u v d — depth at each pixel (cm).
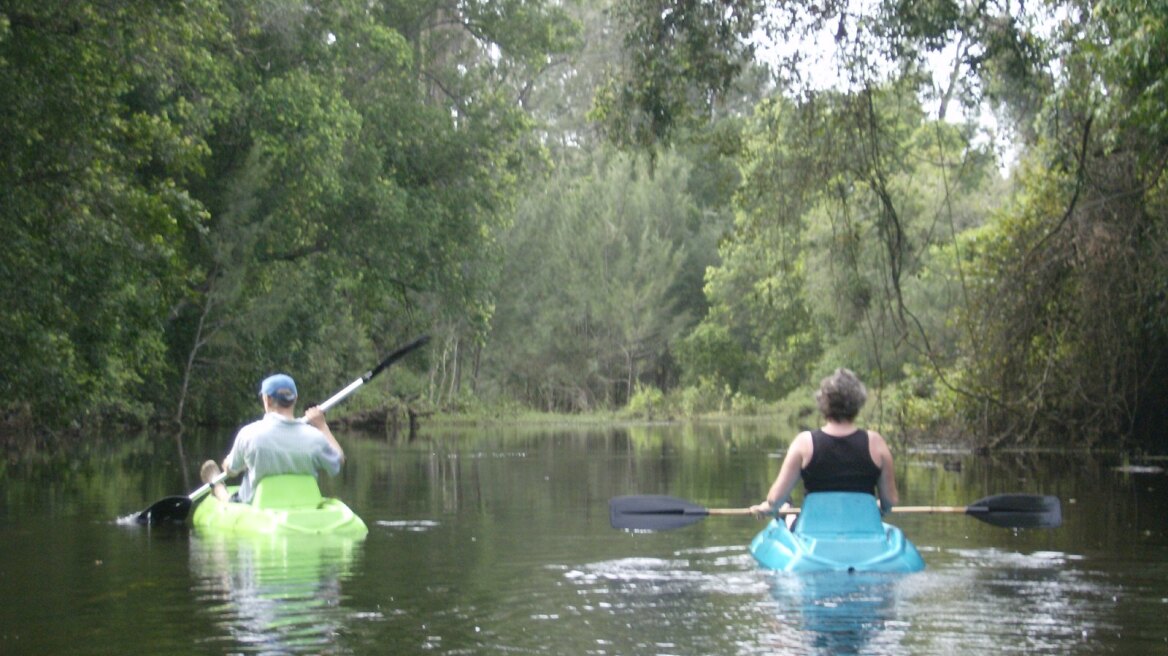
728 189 1925
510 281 4822
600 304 4931
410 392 4006
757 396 4869
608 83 1759
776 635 521
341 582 664
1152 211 1650
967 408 1953
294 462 929
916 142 2366
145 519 964
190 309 2884
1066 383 1875
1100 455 1844
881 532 694
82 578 681
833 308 2803
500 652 495
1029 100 1731
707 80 1683
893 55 1608
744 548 795
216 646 509
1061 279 1806
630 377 4997
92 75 1536
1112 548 789
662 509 805
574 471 1540
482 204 3300
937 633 525
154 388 2902
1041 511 805
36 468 1571
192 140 1906
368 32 2977
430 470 1558
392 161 3194
